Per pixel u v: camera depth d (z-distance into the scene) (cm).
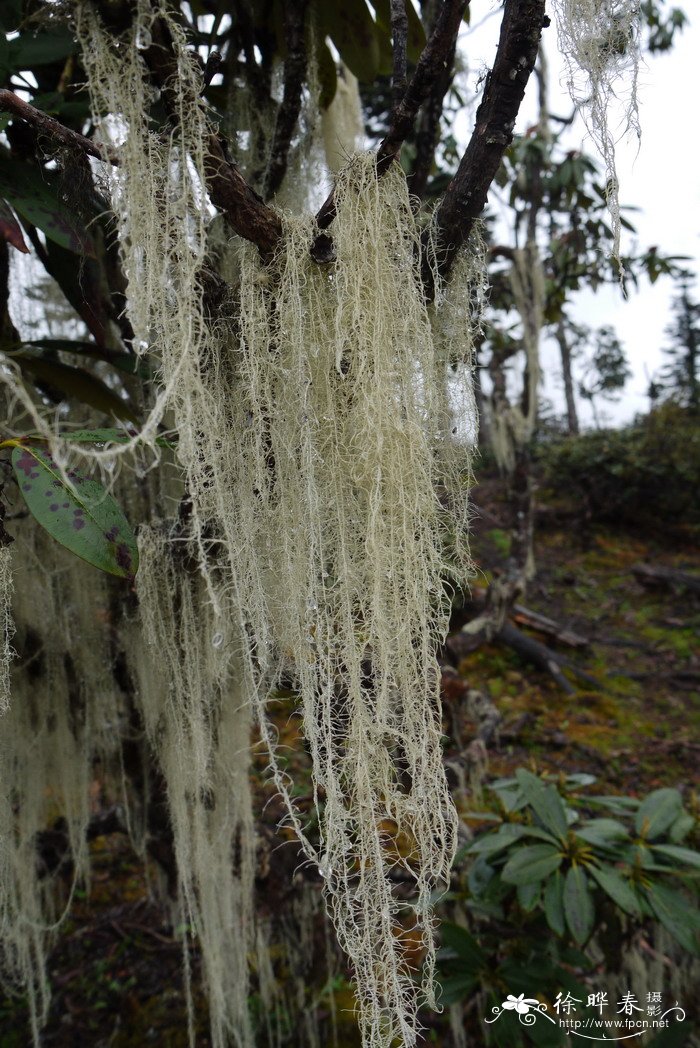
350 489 75
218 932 103
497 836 110
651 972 115
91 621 101
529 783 114
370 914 72
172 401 69
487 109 69
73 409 101
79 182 73
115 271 89
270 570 80
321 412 76
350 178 71
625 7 66
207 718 94
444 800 73
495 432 243
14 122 75
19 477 70
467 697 163
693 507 445
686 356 906
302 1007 124
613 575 397
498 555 358
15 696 97
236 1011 110
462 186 72
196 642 90
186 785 98
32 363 84
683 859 105
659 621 342
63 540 69
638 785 213
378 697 72
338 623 75
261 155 98
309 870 129
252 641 81
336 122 106
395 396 72
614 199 66
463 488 80
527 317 233
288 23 86
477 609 217
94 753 114
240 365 75
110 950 140
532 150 215
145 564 87
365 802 71
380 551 72
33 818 102
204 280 75
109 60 66
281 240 72
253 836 108
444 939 109
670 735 245
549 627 311
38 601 96
